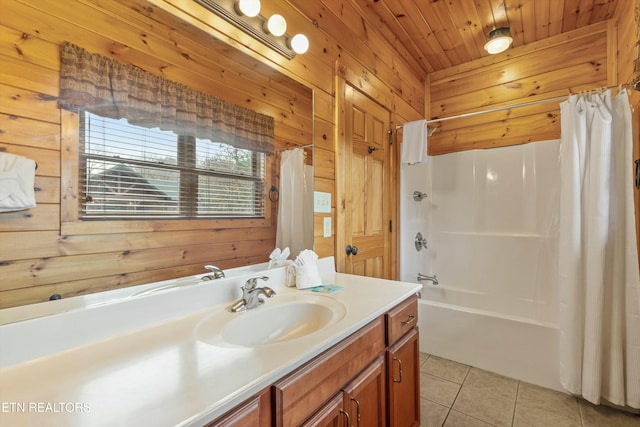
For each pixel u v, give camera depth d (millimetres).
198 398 575
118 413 531
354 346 977
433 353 2350
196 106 1146
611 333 1700
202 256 1152
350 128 1969
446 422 1616
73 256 833
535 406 1737
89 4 874
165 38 1052
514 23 2348
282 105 1502
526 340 1991
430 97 3131
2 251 721
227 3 1223
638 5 1670
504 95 2762
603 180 1707
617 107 1745
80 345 794
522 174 2607
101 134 892
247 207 1332
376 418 1092
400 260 2580
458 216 2908
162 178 1036
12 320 729
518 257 2561
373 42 2242
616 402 1664
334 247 1838
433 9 2172
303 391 760
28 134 761
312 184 1675
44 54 791
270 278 1376
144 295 950
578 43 2441
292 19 1562
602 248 1696
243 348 786
